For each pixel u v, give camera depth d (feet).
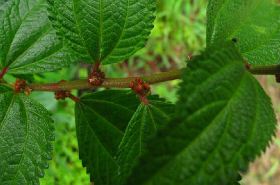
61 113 2.03
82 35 0.85
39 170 0.84
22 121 0.86
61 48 0.93
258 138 0.60
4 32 0.93
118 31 0.85
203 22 2.67
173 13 2.59
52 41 0.93
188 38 2.62
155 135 0.54
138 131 0.81
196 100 0.57
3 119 0.86
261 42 0.80
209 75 0.60
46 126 0.86
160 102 0.82
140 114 0.82
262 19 0.78
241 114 0.60
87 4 0.83
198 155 0.55
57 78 1.95
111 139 0.92
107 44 0.85
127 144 0.81
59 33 0.84
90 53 0.86
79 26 0.84
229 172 0.57
